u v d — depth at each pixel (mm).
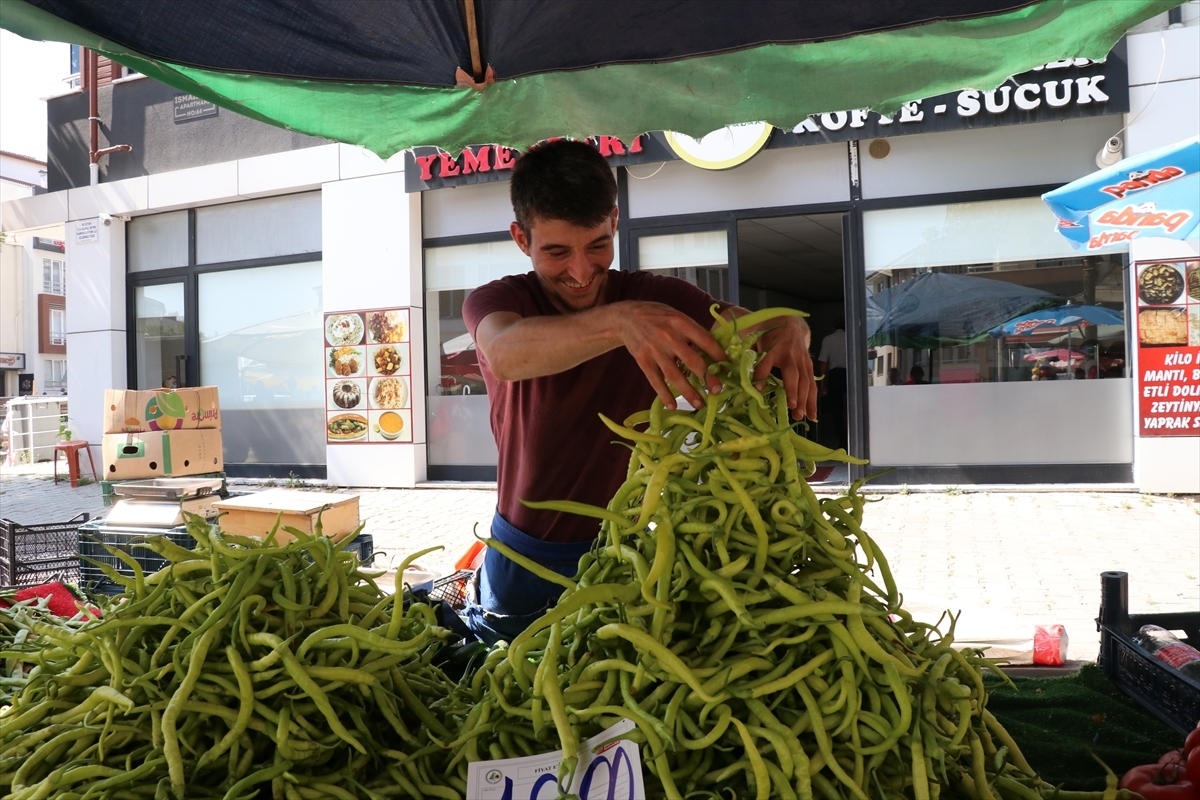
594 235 1875
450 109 2510
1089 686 2533
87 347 11188
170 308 10961
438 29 2137
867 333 7965
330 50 2203
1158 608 4184
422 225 9469
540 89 2451
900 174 7824
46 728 1336
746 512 1304
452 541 6512
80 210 11047
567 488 2148
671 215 8430
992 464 7691
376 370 9414
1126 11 1990
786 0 2033
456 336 9438
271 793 1284
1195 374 7020
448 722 1438
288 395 10336
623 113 2516
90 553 3799
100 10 1961
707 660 1251
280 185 9867
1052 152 7449
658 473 1344
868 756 1218
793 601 1255
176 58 2160
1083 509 6699
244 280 10477
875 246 7934
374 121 2555
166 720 1262
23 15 1903
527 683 1335
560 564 2164
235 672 1300
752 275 12812
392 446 9391
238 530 3588
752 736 1186
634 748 1181
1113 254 7352
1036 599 4523
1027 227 7559
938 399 7801
